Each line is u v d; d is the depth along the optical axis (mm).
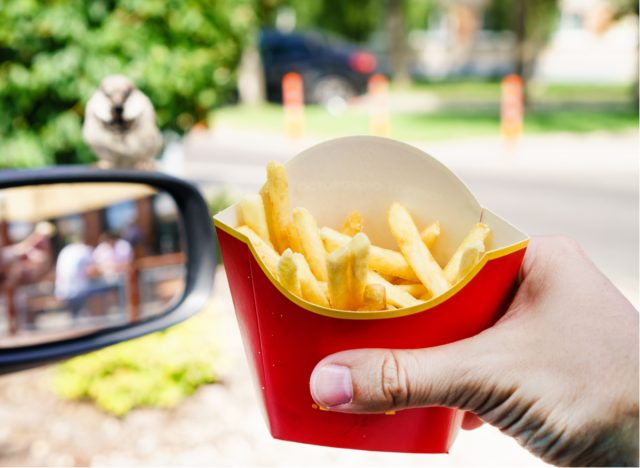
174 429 670
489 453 597
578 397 239
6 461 616
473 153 1942
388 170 264
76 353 403
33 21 938
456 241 259
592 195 1447
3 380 780
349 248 215
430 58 4930
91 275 708
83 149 1025
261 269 223
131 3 996
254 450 629
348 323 223
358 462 597
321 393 228
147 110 700
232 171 1774
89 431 666
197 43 1064
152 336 761
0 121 992
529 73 2947
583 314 247
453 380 230
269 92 3123
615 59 4473
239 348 803
